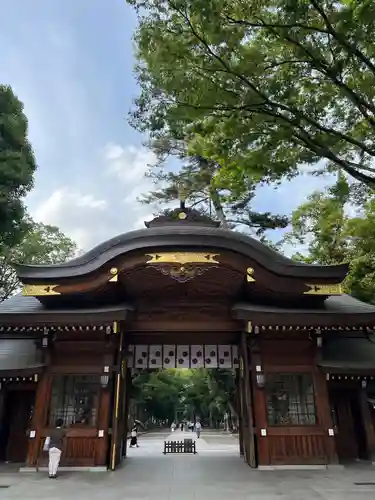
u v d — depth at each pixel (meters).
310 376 14.30
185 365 16.56
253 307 14.09
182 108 10.23
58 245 33.44
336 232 26.48
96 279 13.98
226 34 9.14
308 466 13.01
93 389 13.89
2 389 15.19
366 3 8.39
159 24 9.59
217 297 14.90
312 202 28.05
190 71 9.71
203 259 13.48
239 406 16.77
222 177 13.61
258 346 14.30
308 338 14.40
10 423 15.44
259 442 13.36
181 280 13.66
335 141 10.32
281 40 9.50
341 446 15.35
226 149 11.02
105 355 13.96
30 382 15.18
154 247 13.44
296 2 8.70
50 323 13.36
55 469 11.81
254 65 9.55
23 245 30.70
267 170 11.20
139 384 43.47
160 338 16.05
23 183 17.52
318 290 14.52
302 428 13.50
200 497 9.14
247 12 9.05
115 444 13.22
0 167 16.38
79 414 13.63
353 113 11.41
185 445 20.75
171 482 11.00
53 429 13.26
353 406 15.72
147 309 14.96
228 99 9.80
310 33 9.45
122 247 13.68
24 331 14.07
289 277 14.40
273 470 12.73
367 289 22.30
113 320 13.26
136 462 15.44
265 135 10.53
